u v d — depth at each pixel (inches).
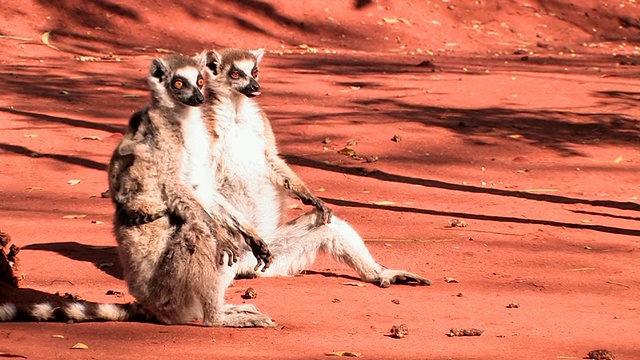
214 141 450.3
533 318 390.0
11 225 528.1
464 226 548.1
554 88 998.4
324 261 498.3
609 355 329.4
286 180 463.8
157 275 358.0
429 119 833.5
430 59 1202.0
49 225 531.2
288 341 344.8
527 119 854.5
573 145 775.7
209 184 387.2
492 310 402.3
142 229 356.8
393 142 756.0
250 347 335.0
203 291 358.3
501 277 459.8
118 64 1058.7
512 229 547.5
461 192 635.5
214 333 353.1
